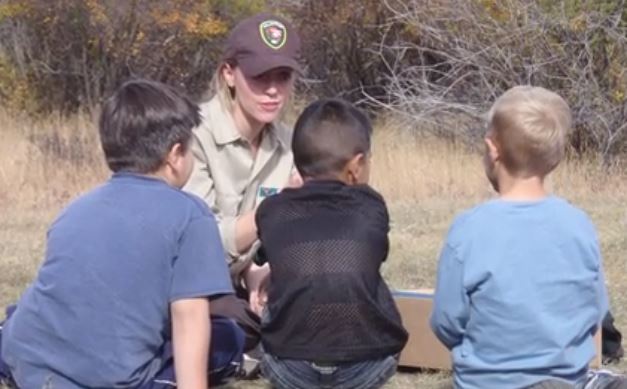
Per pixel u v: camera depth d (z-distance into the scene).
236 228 4.88
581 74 14.39
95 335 3.81
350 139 4.32
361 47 18.83
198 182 5.16
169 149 3.94
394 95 16.39
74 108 19.09
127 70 18.97
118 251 3.81
